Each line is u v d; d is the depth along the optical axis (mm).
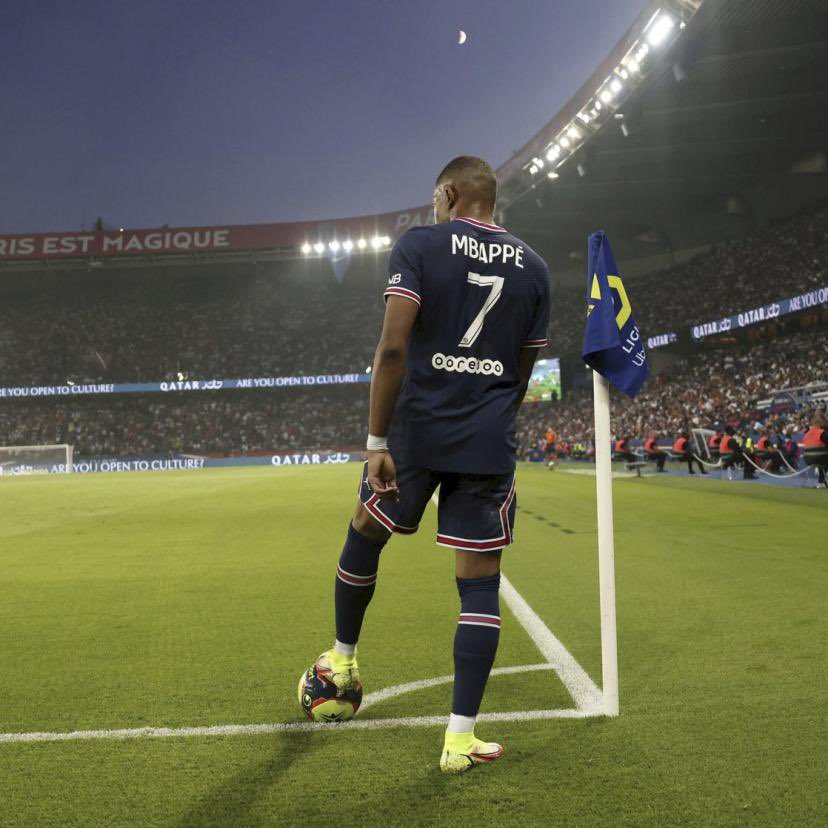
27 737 2510
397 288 2176
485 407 2311
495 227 2424
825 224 35594
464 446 2268
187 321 60344
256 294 62188
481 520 2318
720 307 38031
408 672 3215
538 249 48812
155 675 3262
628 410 38375
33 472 47000
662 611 4309
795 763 2184
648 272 47500
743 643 3551
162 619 4465
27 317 60531
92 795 2070
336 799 2021
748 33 24594
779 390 27531
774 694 2797
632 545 7160
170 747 2408
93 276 60438
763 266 37438
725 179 37969
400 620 4266
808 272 33906
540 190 37469
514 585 5254
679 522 9031
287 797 2039
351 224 52219
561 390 48281
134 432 54656
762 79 27891
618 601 4629
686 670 3133
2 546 8117
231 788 2100
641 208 41969
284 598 5070
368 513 2408
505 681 3031
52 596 5254
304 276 62094
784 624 3918
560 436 40000
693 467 24672
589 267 2701
